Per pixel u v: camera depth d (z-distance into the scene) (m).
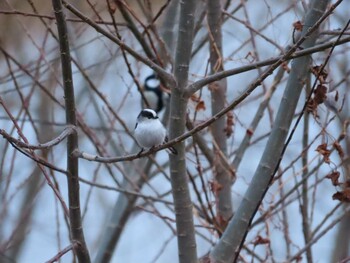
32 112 16.20
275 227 10.39
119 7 9.63
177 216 8.45
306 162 9.77
